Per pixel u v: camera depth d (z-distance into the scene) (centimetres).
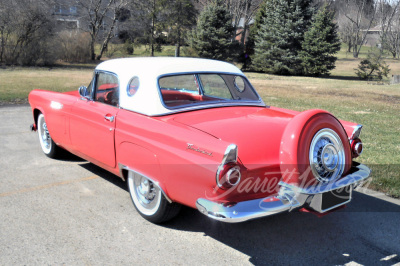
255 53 3703
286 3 3425
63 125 498
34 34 2969
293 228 387
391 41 6750
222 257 328
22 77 2009
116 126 396
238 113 397
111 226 378
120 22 4378
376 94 1728
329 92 1792
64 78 2009
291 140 315
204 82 429
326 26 3403
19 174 516
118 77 416
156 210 371
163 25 4316
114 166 412
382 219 411
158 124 354
